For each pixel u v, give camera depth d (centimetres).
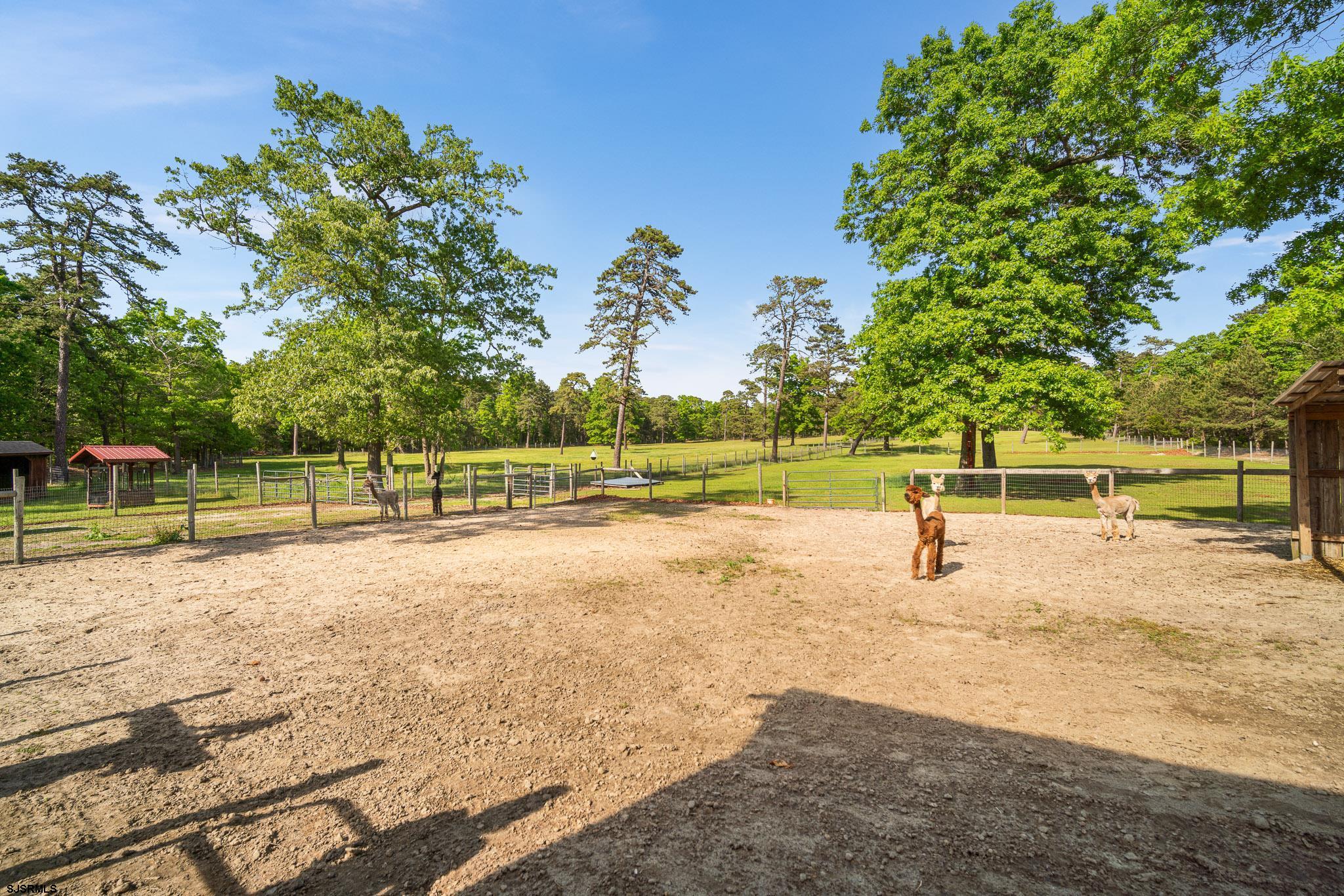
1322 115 741
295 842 311
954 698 490
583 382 9938
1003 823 313
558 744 420
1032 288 1906
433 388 2373
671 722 455
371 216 2212
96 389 3978
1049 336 2033
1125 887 259
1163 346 7800
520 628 702
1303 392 936
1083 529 1388
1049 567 985
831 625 704
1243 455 4747
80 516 1878
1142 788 346
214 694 514
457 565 1074
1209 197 857
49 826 327
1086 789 346
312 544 1307
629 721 457
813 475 3584
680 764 389
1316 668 521
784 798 344
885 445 7288
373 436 2422
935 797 341
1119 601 768
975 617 720
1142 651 584
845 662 582
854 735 426
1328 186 807
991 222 2058
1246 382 4716
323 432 2464
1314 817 311
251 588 906
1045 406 2016
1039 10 2128
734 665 577
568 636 674
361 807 343
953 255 2072
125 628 706
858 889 263
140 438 4441
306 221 2202
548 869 285
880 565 1048
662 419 11456
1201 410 5181
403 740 428
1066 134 2070
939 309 2119
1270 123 784
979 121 2022
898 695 498
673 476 3966
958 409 2019
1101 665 552
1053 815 319
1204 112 865
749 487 2928
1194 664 544
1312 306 838
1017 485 2566
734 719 459
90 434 4303
